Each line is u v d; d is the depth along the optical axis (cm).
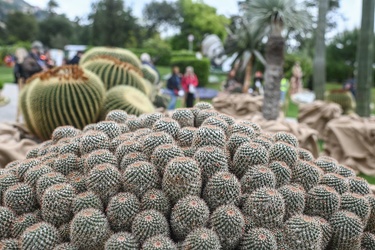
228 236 137
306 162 170
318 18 933
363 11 698
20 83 826
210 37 2675
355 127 524
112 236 136
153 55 2795
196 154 157
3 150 305
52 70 379
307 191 165
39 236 137
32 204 159
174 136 178
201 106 210
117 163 165
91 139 177
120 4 3544
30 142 335
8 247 140
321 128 747
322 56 978
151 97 543
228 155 167
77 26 4500
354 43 2633
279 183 161
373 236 163
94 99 375
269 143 177
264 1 580
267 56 599
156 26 4450
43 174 163
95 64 442
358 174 520
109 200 150
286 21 572
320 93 995
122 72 442
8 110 903
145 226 137
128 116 221
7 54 3039
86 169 162
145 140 166
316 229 140
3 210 152
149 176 150
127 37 3597
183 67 2034
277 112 605
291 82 1505
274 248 137
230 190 146
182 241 141
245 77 1090
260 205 143
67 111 371
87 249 137
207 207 142
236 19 976
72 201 149
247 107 662
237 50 997
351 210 159
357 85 721
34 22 4469
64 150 180
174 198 147
